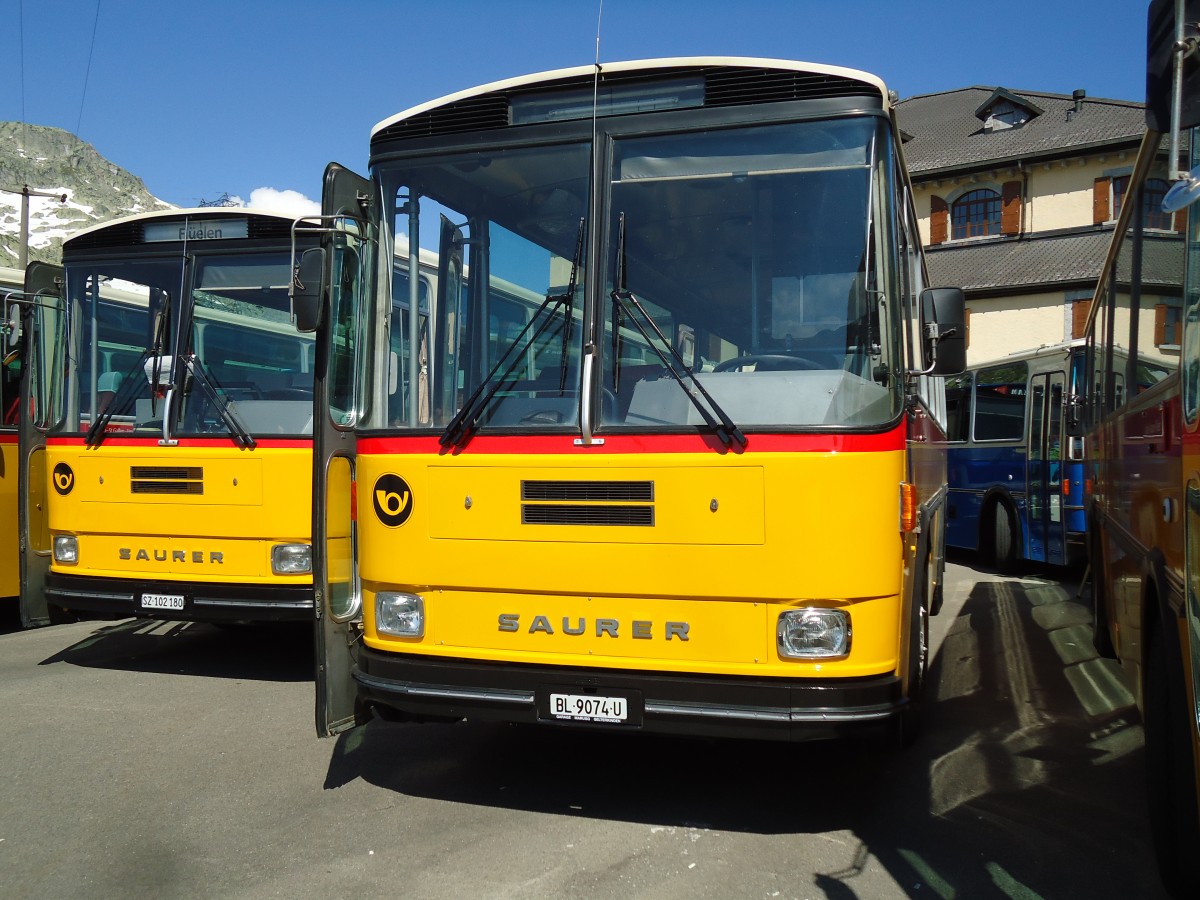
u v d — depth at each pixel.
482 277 4.84
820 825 4.63
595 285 4.61
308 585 7.13
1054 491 12.69
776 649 4.18
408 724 6.34
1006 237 35.22
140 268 7.90
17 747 5.88
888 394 4.32
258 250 7.71
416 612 4.68
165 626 9.96
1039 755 5.70
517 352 4.66
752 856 4.27
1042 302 33.19
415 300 4.96
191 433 7.40
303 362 7.36
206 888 3.99
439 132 5.04
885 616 4.22
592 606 4.40
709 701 4.21
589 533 4.39
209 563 7.30
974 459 15.27
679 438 4.29
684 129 4.66
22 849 4.39
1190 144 3.51
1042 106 36.72
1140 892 3.92
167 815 4.79
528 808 4.85
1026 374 13.66
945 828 4.59
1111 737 6.06
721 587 4.22
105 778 5.33
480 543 4.55
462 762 5.57
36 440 7.88
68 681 7.57
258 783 5.24
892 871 4.11
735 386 4.39
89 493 7.61
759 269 4.51
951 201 36.38
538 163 4.82
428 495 4.64
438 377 4.84
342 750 5.80
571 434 4.44
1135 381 5.23
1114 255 6.59
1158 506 4.19
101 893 3.95
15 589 9.22
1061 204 34.47
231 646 8.95
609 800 4.96
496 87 4.92
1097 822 4.67
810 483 4.16
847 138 4.52
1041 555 13.06
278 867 4.18
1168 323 4.11
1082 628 9.76
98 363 7.84
